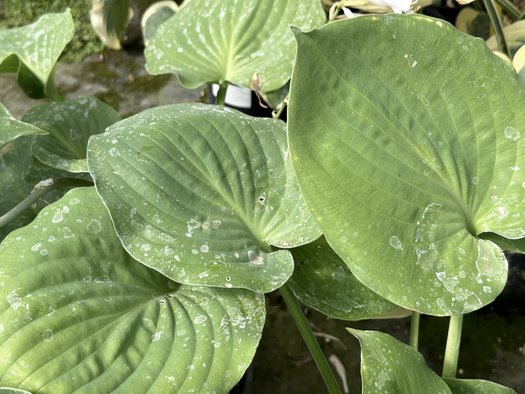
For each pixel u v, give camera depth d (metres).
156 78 1.38
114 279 0.59
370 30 0.54
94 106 0.83
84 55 1.42
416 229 0.58
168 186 0.61
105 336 0.56
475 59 0.57
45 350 0.54
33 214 0.77
